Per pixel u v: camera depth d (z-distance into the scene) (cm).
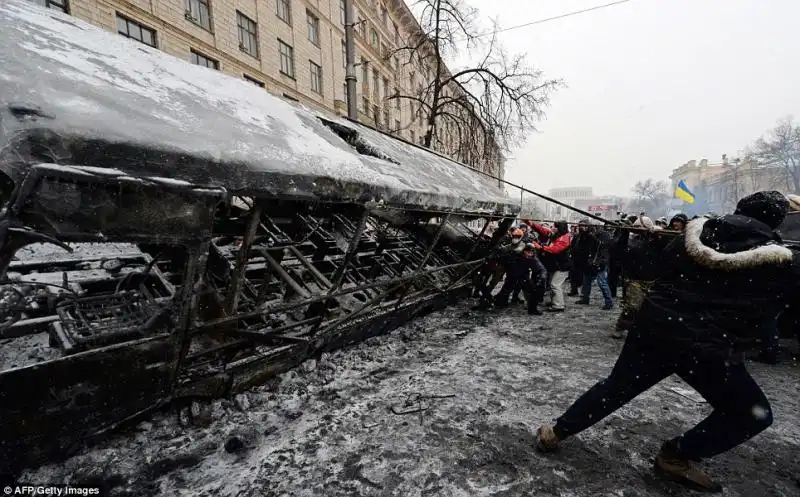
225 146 198
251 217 220
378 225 542
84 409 182
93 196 150
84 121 152
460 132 1280
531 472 198
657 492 185
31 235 140
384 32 2525
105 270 357
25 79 154
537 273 552
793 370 345
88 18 995
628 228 375
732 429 167
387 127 2528
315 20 1925
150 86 222
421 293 501
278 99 362
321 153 268
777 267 152
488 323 507
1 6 223
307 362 324
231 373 256
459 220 527
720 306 163
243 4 1485
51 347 253
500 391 295
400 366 346
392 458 208
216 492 181
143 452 206
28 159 136
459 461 207
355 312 346
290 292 346
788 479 196
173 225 174
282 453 211
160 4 1176
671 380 316
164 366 206
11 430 162
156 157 167
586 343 420
